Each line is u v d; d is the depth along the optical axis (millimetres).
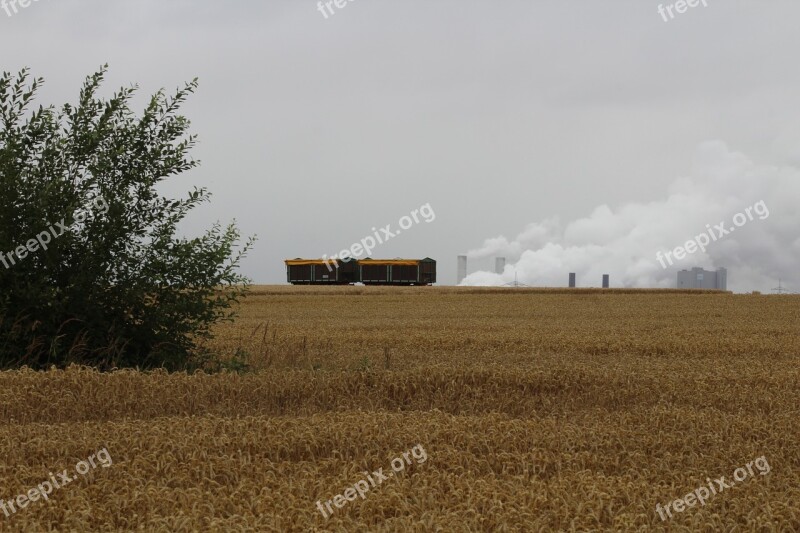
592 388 15664
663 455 10086
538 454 9766
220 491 8305
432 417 12211
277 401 14445
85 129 17500
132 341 17828
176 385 14250
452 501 8031
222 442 10086
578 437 10789
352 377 15383
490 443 10438
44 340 16906
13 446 9930
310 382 14977
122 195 17391
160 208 17906
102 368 17141
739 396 14812
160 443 10000
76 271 17016
